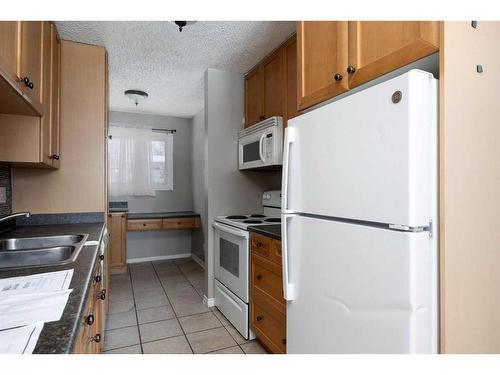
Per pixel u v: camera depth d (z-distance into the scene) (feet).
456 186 2.91
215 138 9.30
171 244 15.31
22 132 5.28
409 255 2.69
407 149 2.71
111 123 14.08
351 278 3.31
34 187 6.94
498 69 3.33
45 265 3.56
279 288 5.96
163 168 15.25
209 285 9.23
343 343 3.42
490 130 3.24
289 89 7.17
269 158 7.59
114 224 12.56
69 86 7.18
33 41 4.52
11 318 2.15
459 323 2.92
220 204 9.37
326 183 3.72
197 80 10.15
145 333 7.47
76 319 2.15
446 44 2.85
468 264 3.00
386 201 2.91
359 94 3.23
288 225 4.46
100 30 6.75
